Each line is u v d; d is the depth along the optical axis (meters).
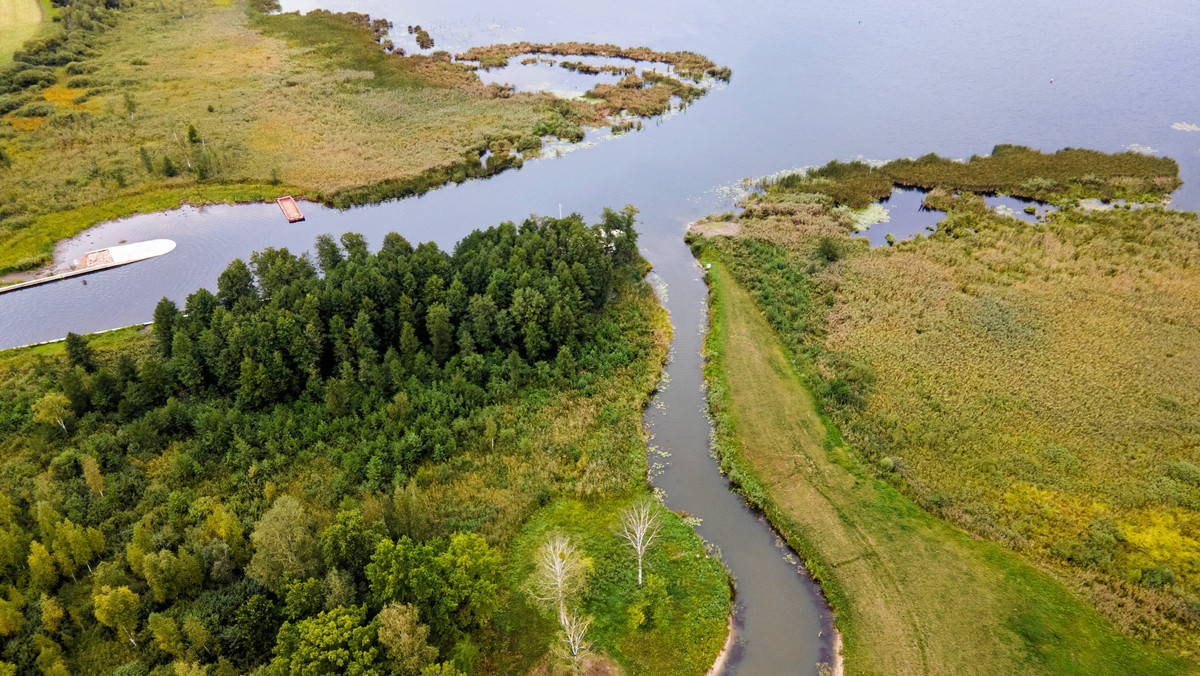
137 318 109.38
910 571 69.75
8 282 116.31
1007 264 119.75
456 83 198.50
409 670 53.25
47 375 89.38
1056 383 92.81
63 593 63.88
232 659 57.91
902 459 82.12
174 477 76.44
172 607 62.09
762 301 112.25
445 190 150.88
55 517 66.56
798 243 128.88
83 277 119.25
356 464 77.62
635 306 111.00
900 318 106.81
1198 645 62.12
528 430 86.31
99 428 81.75
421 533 66.19
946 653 62.53
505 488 78.62
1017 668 61.03
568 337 97.25
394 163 154.50
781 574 71.69
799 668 63.09
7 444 79.81
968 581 68.31
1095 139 173.00
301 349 88.31
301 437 82.00
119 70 196.75
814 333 105.50
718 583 69.25
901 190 153.12
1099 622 64.31
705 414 92.38
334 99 185.12
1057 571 68.88
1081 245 125.69
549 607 65.62
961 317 106.31
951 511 75.00
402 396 83.69
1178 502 75.69
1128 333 101.69
